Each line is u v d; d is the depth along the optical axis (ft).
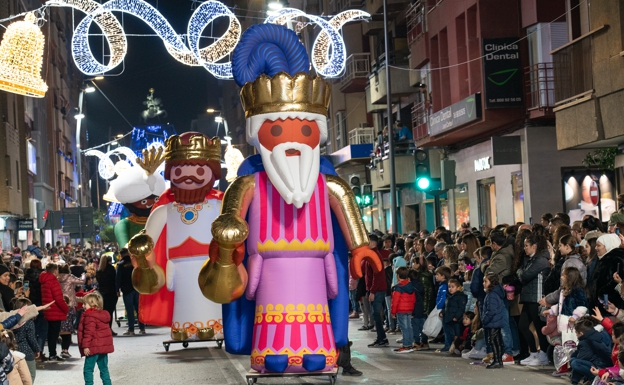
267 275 33.45
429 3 101.55
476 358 42.27
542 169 78.28
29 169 163.73
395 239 66.69
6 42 42.93
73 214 99.35
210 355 49.32
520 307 40.73
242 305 34.60
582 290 34.17
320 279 33.81
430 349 47.21
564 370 35.14
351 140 139.74
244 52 35.01
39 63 43.62
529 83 79.77
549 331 35.83
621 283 30.71
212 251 32.37
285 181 32.99
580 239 41.93
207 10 75.15
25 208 150.30
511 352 40.60
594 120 60.80
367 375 38.40
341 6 150.71
